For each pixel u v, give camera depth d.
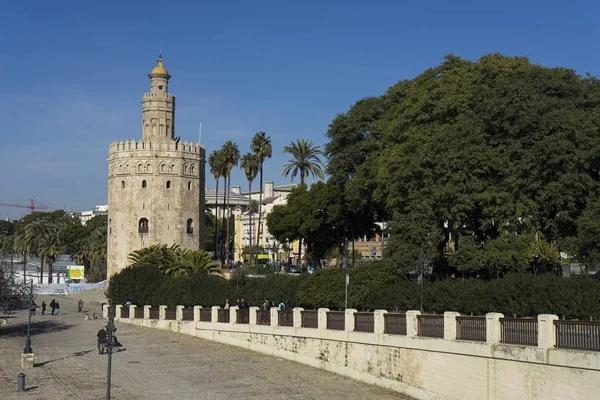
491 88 56.47
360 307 49.91
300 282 54.78
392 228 53.75
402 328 35.66
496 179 51.75
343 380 38.41
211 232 159.00
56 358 46.16
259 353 46.91
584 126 48.66
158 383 38.44
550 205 50.03
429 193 53.03
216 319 52.75
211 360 44.72
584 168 49.62
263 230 176.62
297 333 43.44
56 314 78.19
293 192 98.12
